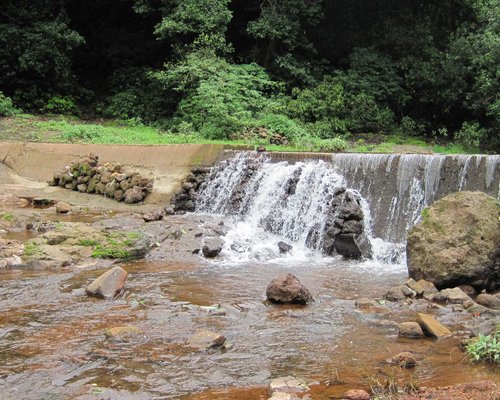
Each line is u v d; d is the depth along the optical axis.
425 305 5.87
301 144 15.97
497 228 6.71
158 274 7.20
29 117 19.44
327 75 22.11
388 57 23.08
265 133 16.41
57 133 17.00
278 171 10.70
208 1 20.36
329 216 9.24
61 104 21.52
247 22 23.23
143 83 22.77
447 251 6.61
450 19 24.00
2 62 20.81
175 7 21.09
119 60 24.50
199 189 11.91
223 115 16.30
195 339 4.59
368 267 8.02
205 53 19.22
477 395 3.46
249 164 11.34
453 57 20.83
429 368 4.07
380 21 24.39
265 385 3.79
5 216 10.02
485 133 19.12
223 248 8.87
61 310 5.52
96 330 4.92
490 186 8.48
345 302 6.01
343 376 3.93
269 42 22.48
